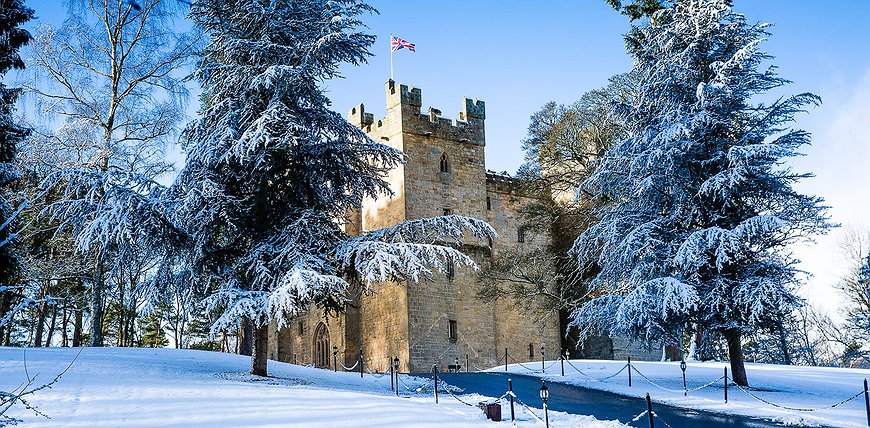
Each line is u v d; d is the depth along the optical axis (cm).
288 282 1902
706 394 2120
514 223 4822
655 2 3406
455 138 4556
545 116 4569
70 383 1650
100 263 2706
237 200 2081
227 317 1839
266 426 1242
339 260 2128
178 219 2006
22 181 2612
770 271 2258
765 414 1748
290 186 2312
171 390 1606
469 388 2241
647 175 2436
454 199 4453
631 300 2244
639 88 2547
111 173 2019
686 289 2147
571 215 4419
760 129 2347
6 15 2347
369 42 2314
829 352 5097
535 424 1466
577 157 4356
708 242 2227
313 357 4528
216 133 2095
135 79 2966
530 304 4512
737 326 2234
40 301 930
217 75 2242
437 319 4178
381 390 2122
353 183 2398
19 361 2041
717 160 2328
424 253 2077
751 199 2400
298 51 2238
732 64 2334
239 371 2231
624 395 2095
